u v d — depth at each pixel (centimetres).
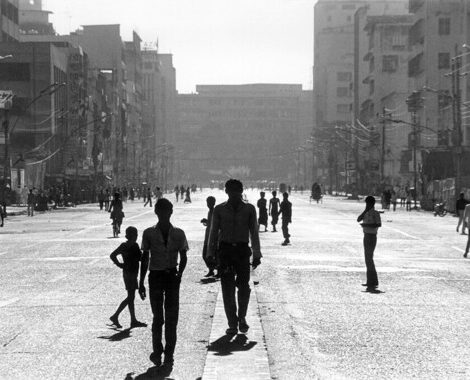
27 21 19750
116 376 967
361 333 1249
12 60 10662
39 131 10538
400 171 11338
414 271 2209
